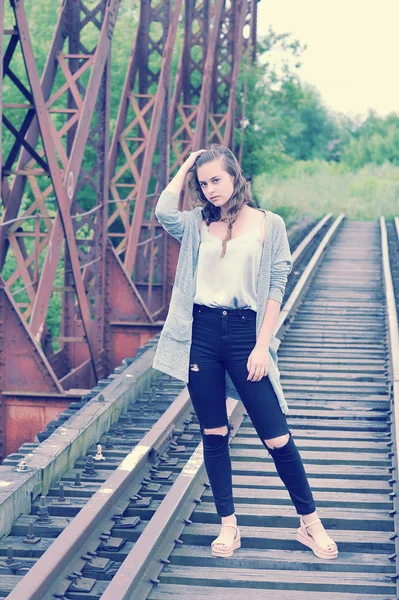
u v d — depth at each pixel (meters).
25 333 8.80
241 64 29.41
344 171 68.56
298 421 8.00
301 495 4.62
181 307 4.23
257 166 30.64
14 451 8.93
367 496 5.79
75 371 11.50
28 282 10.99
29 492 5.63
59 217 10.12
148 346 10.89
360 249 23.28
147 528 4.65
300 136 87.94
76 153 10.28
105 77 11.77
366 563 4.64
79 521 4.73
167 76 15.44
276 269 4.20
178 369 4.21
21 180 11.17
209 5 23.06
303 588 4.41
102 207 12.26
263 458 6.66
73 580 4.31
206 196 4.15
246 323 4.20
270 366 4.24
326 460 6.72
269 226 4.20
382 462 6.71
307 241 22.69
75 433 6.76
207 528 5.07
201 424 4.43
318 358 11.14
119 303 12.90
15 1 8.48
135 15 37.41
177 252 16.36
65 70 10.68
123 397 8.24
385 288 16.45
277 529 5.10
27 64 8.88
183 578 4.44
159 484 5.89
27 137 11.30
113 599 3.84
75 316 12.77
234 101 26.91
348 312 14.59
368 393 9.35
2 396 8.89
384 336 12.67
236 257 4.14
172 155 26.48
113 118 29.69
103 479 6.29
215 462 4.59
